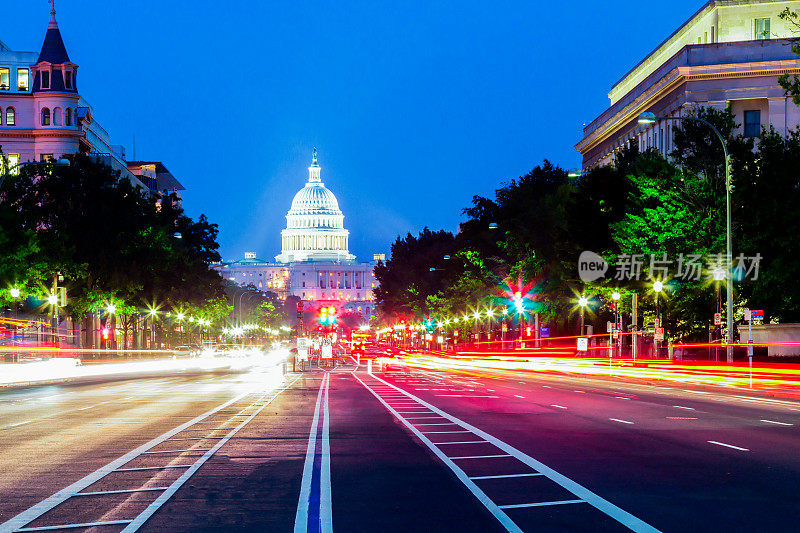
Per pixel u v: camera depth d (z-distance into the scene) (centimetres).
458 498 1376
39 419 2853
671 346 7275
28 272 7219
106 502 1356
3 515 1257
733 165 6144
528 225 9644
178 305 11962
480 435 2277
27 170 8850
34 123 12738
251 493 1434
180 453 1942
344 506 1315
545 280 9719
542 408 3183
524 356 10662
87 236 9144
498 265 11881
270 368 9281
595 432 2339
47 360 6519
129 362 8594
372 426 2552
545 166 11700
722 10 10088
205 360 12606
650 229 6181
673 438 2191
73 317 9525
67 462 1806
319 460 1825
